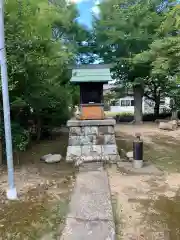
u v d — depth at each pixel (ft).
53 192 13.02
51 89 22.84
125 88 47.19
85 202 11.46
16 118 21.94
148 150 23.09
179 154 21.54
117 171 16.70
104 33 40.19
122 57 40.57
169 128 35.83
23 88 18.94
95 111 19.74
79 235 8.69
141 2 38.19
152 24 36.83
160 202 11.78
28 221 10.03
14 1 15.83
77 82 19.39
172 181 14.70
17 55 16.34
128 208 11.18
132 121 47.75
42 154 21.88
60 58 22.54
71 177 15.47
